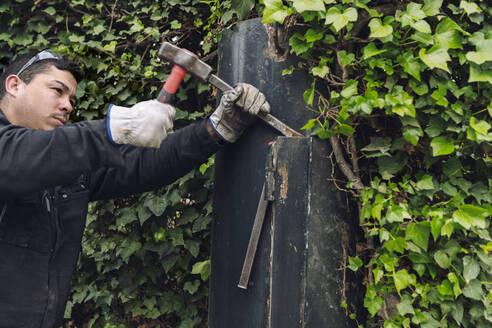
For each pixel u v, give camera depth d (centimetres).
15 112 110
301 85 128
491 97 121
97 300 191
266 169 122
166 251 182
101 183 135
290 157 121
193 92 192
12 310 105
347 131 122
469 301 128
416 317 122
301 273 123
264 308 121
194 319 189
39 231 110
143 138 96
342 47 126
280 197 120
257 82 130
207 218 178
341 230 131
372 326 135
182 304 191
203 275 173
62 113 112
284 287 120
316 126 127
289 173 121
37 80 109
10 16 193
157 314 189
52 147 91
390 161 127
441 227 118
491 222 129
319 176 127
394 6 124
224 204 137
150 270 192
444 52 113
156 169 132
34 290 108
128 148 136
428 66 117
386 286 125
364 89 128
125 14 192
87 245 190
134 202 191
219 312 136
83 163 92
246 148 131
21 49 192
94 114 177
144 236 187
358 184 127
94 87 177
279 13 117
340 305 129
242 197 131
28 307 107
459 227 120
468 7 116
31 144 91
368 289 126
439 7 116
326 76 125
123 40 192
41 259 110
